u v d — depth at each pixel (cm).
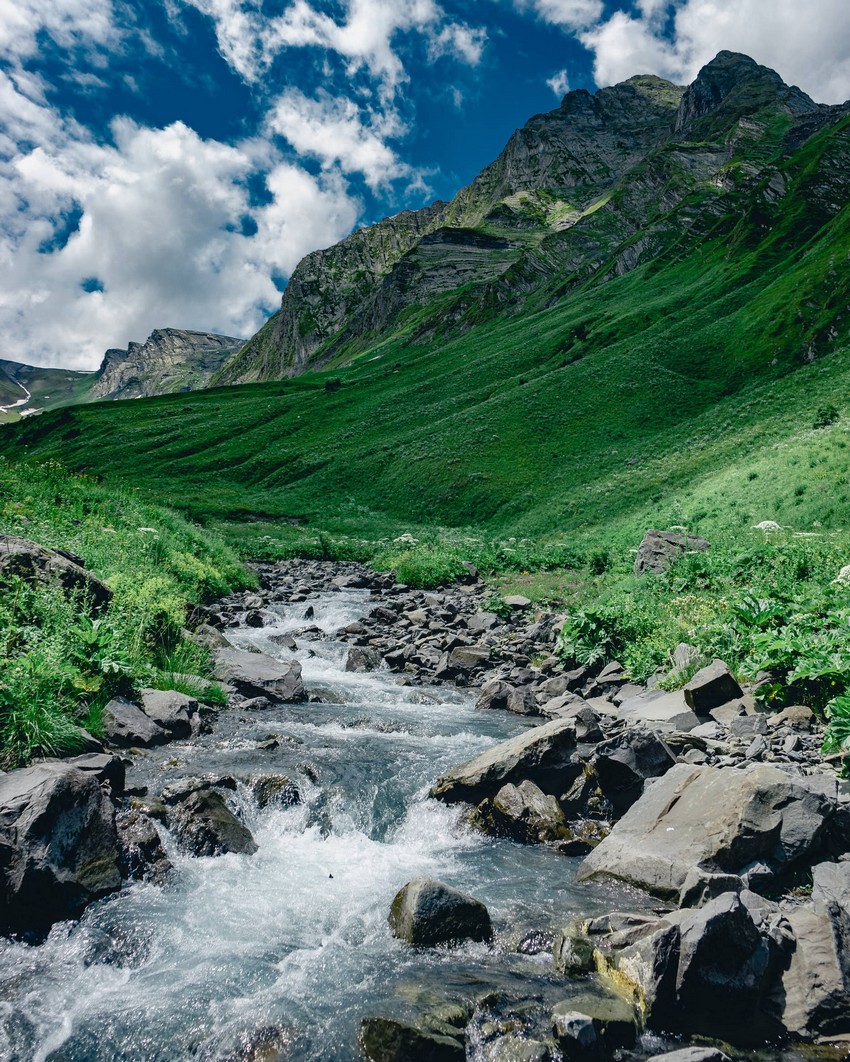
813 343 6800
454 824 800
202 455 9919
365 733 1089
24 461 2420
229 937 558
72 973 509
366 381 13550
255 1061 427
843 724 778
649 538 2459
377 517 6631
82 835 608
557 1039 425
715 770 731
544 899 625
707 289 10312
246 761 886
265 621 2102
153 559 1989
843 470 2831
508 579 3134
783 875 600
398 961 527
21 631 884
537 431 7431
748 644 1218
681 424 6519
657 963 471
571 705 1191
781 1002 465
